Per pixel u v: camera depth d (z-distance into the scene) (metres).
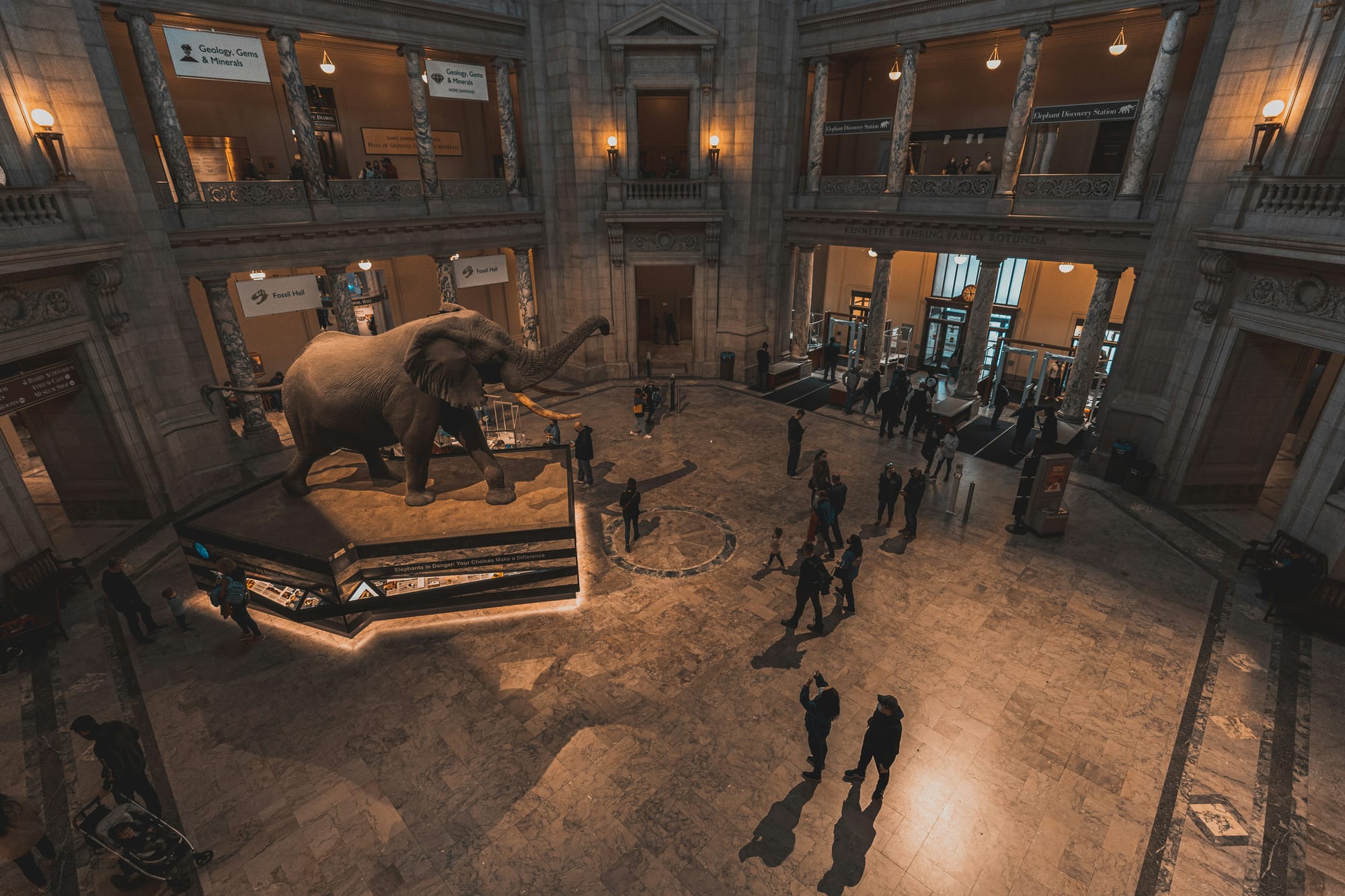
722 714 8.16
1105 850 6.52
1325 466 10.09
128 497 12.89
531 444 16.41
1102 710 8.21
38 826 5.98
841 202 19.28
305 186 15.42
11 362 10.55
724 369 21.39
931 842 6.61
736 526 12.54
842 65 21.11
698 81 18.59
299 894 6.16
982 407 19.38
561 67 18.06
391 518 10.26
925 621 9.84
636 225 19.86
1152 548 11.79
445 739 7.85
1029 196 15.96
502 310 25.84
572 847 6.56
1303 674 8.79
